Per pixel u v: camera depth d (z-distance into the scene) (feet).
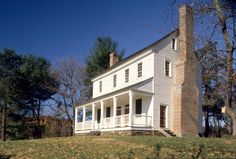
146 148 45.91
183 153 40.01
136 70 92.89
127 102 97.25
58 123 184.44
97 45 171.83
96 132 92.73
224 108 49.78
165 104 85.40
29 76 163.22
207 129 134.31
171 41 91.15
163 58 87.76
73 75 172.76
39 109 175.32
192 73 86.99
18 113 164.86
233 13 51.03
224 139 54.24
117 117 85.10
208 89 129.80
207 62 70.44
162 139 55.47
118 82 102.99
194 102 85.92
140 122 80.48
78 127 110.83
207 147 42.75
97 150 47.83
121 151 44.75
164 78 86.69
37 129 173.37
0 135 160.15
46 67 171.01
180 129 81.30
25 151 51.47
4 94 154.40
